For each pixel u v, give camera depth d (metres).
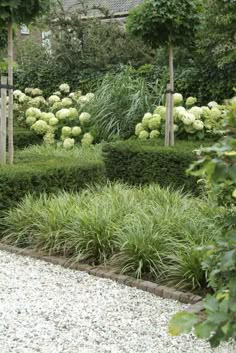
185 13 6.51
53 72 11.93
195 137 7.93
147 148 6.62
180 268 3.93
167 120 7.13
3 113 5.91
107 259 4.41
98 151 8.16
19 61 12.80
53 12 11.64
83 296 3.76
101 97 9.52
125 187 6.09
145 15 6.54
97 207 4.87
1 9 5.37
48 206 5.14
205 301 1.58
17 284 4.00
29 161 6.34
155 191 5.52
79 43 11.83
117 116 9.30
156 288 3.84
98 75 11.20
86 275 4.21
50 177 5.66
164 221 4.51
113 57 11.53
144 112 9.10
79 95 10.46
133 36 7.00
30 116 9.98
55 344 3.00
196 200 5.20
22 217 5.09
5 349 2.94
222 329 1.42
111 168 6.99
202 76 9.48
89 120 9.45
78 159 6.78
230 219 1.87
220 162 1.51
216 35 8.27
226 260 1.62
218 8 8.03
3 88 5.83
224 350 2.90
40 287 3.94
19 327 3.23
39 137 9.86
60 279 4.12
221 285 2.39
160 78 10.12
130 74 10.46
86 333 3.15
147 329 3.21
